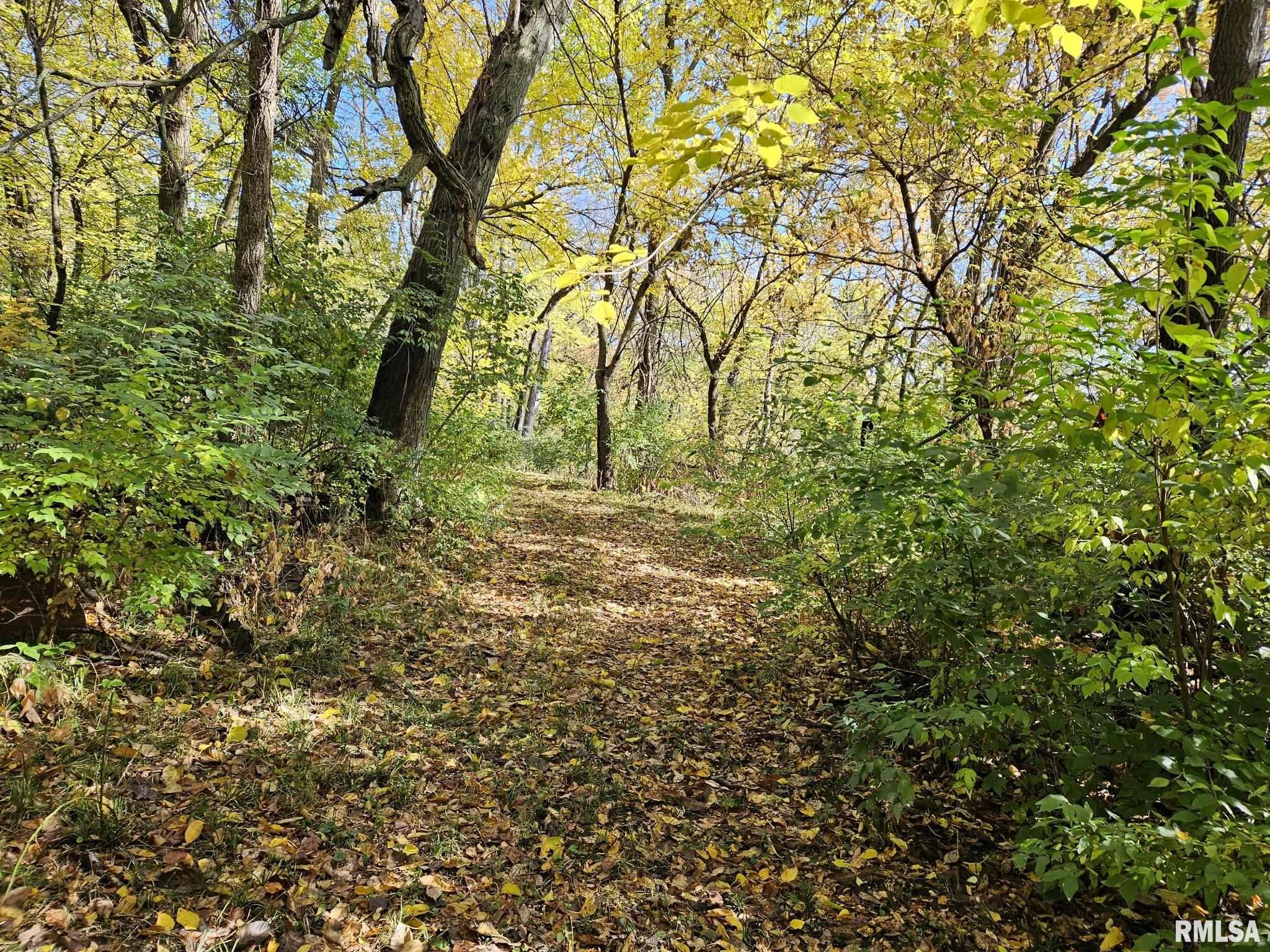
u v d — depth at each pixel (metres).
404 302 6.77
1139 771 2.69
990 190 6.04
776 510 5.38
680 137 1.59
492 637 5.55
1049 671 2.86
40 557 3.20
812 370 4.70
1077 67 5.90
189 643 4.23
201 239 6.46
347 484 6.39
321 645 4.58
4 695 3.26
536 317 8.56
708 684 5.26
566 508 12.27
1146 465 2.31
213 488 3.68
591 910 2.84
